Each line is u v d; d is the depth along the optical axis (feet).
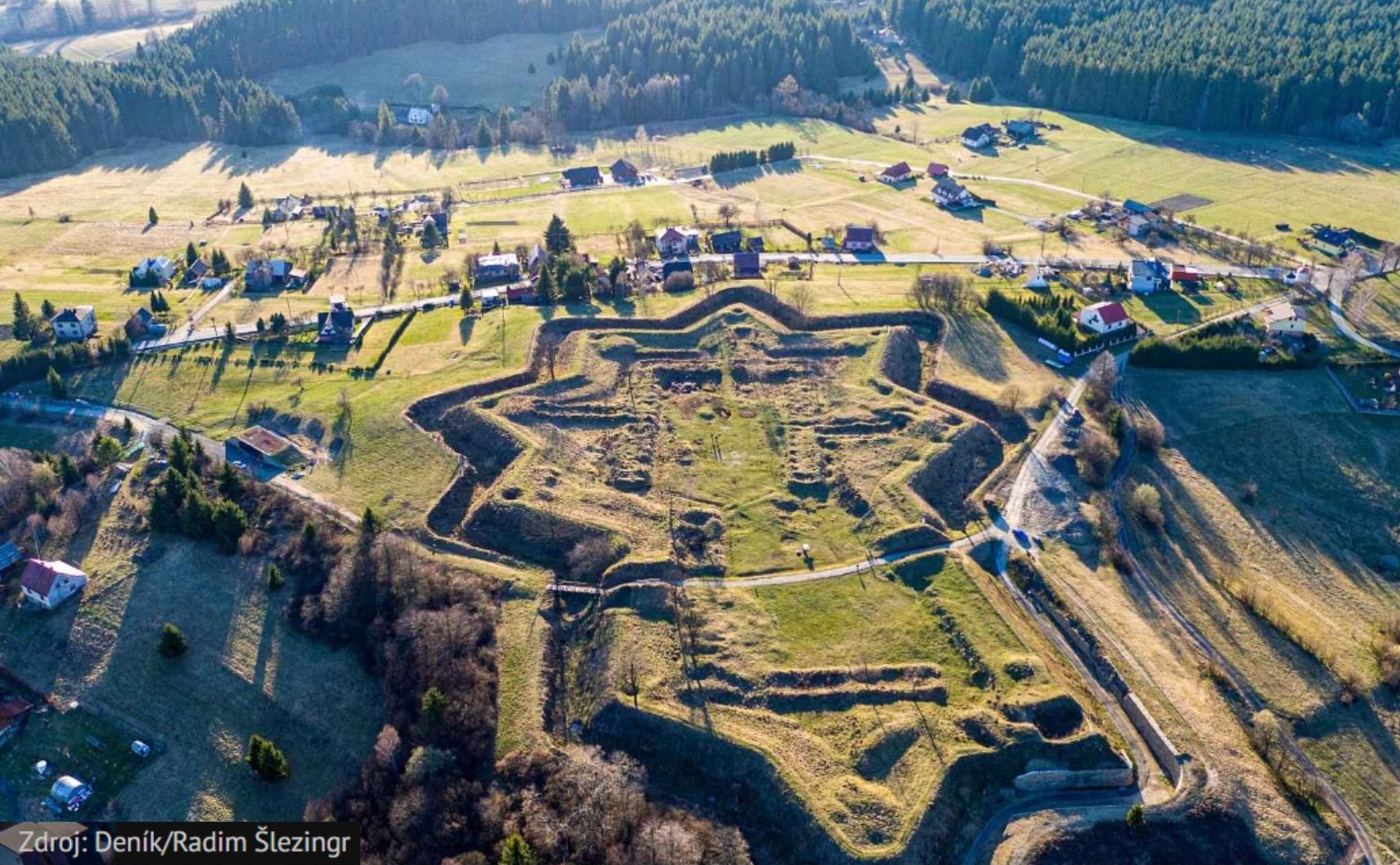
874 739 277.85
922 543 348.18
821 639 310.86
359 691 298.35
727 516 362.33
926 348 469.16
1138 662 304.50
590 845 250.37
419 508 364.79
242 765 280.51
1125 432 406.62
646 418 415.44
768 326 476.54
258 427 410.11
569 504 362.94
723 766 274.16
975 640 307.37
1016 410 416.67
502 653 307.37
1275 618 322.96
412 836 255.50
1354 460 399.65
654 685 293.23
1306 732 291.38
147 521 357.61
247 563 341.41
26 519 359.87
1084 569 342.64
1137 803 265.13
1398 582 349.41
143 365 464.65
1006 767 272.31
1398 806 271.90
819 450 395.75
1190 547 358.84
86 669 309.42
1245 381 445.37
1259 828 259.19
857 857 248.32
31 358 454.40
